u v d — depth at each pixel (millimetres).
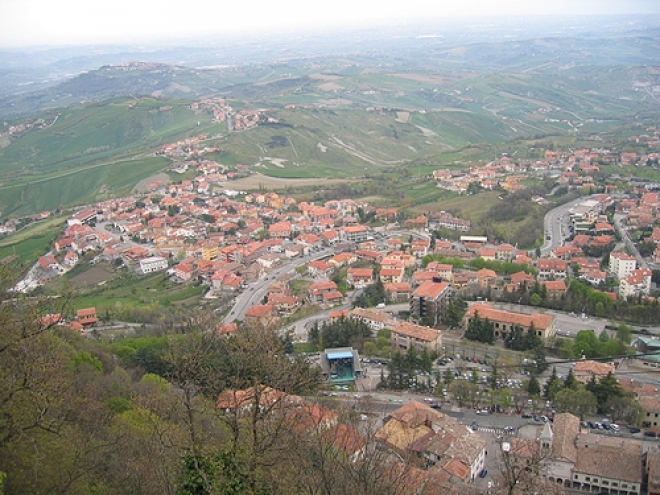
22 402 64938
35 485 63938
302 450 71062
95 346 161750
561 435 133625
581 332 195625
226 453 56250
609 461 125250
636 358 183500
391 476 81125
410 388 168625
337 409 106688
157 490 70250
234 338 90312
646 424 149375
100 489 71062
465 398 158375
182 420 76688
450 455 121938
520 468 98312
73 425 83000
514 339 197500
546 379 174000
